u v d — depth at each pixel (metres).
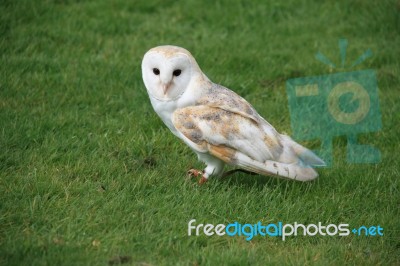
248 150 7.47
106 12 12.73
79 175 8.09
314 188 8.21
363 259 7.01
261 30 12.72
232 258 6.70
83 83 10.24
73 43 11.60
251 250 6.91
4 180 7.81
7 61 10.58
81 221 7.16
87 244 6.82
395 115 10.02
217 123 7.44
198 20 12.96
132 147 8.77
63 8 12.69
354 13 13.27
